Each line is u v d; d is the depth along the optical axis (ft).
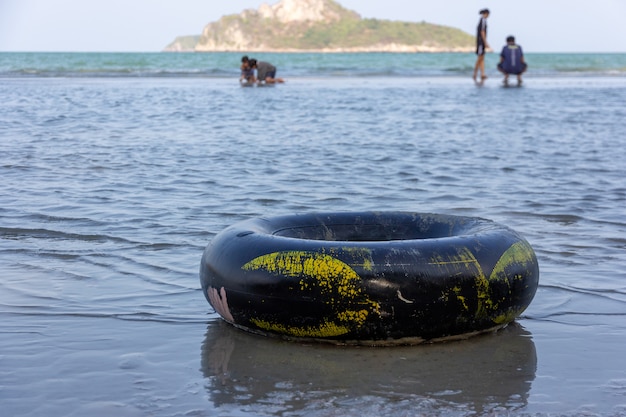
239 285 13.76
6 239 20.68
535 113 57.26
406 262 13.25
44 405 10.93
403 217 16.49
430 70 143.64
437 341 13.70
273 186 28.60
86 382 11.74
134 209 24.52
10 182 29.07
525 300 14.28
